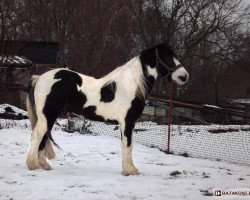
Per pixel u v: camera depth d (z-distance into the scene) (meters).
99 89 7.91
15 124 14.61
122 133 7.88
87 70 22.33
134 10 29.73
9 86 21.28
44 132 7.86
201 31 39.72
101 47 23.00
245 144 12.91
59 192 6.45
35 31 27.58
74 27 24.44
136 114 7.90
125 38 25.83
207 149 12.08
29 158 7.89
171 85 11.40
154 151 11.26
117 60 24.53
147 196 6.47
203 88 37.56
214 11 39.84
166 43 8.06
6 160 8.90
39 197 6.18
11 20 20.64
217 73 39.56
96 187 6.85
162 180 7.61
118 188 6.84
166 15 39.44
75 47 22.81
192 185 7.33
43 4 28.11
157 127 16.48
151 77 7.98
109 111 7.88
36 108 7.88
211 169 9.09
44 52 25.98
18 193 6.36
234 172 9.04
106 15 24.17
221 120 20.56
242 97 39.34
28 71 22.94
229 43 40.25
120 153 10.43
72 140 11.93
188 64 38.75
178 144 12.66
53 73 7.93
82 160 9.38
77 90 7.88
